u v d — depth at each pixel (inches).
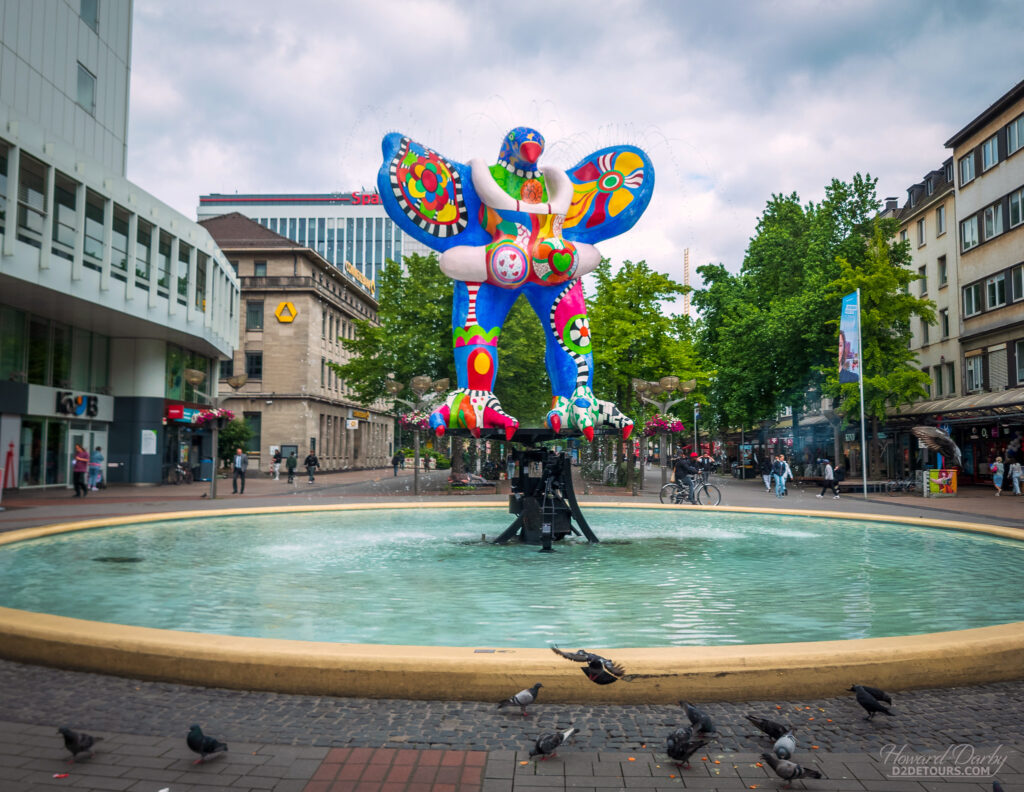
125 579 320.8
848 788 124.3
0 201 804.0
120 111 1258.0
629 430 453.7
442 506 726.5
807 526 589.3
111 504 811.4
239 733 146.9
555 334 455.2
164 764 132.6
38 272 868.6
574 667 164.2
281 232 4311.0
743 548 443.2
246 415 2091.5
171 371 1380.4
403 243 4308.6
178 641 179.6
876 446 1285.7
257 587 301.0
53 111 1063.0
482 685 164.7
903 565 369.7
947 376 1578.5
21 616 203.6
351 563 373.4
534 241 439.2
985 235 1416.1
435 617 243.4
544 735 134.5
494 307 446.3
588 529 469.7
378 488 1240.8
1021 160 1301.7
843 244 1438.2
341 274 2356.1
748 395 1578.5
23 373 1050.7
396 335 1207.6
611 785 126.0
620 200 464.1
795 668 167.5
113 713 157.4
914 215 1716.3
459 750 139.6
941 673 174.2
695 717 139.6
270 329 2110.0
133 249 1085.8
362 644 181.6
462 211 435.5
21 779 126.2
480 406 434.3
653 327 1307.8
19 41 982.4
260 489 1217.4
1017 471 1122.7
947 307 1573.6
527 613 250.2
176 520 610.2
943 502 943.0
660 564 373.4
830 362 1407.5
